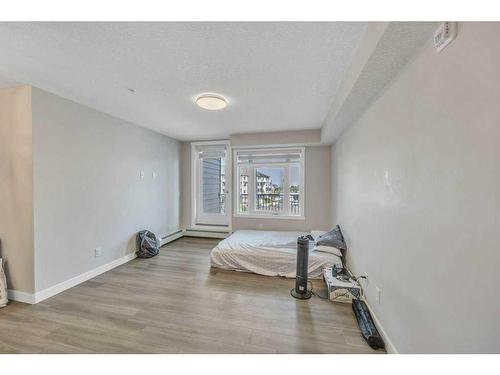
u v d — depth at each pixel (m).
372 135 2.12
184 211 5.39
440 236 1.13
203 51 1.73
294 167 4.80
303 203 4.66
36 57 1.82
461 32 0.97
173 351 1.72
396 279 1.61
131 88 2.40
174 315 2.21
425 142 1.25
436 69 1.15
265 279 3.09
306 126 3.99
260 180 4.96
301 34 1.53
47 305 2.36
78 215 2.87
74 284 2.82
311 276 3.08
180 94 2.56
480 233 0.88
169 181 4.89
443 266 1.11
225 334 1.93
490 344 0.84
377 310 1.97
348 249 3.07
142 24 1.42
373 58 1.42
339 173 3.71
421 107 1.29
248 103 2.84
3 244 2.43
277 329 2.01
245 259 3.33
